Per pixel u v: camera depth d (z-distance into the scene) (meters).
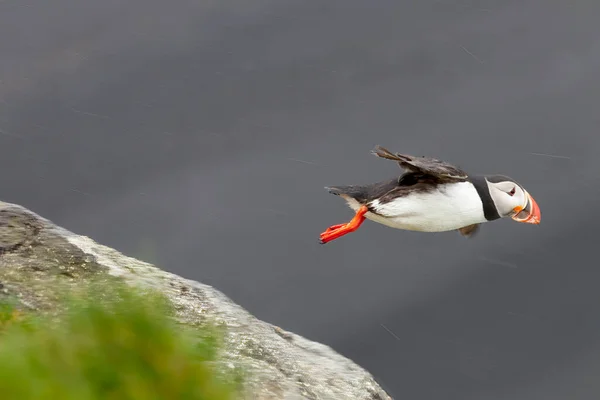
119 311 6.39
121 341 6.16
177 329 7.27
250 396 7.45
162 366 6.14
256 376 7.83
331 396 8.19
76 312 6.49
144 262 9.71
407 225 10.84
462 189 10.52
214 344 7.64
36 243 9.19
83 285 8.54
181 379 6.14
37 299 8.08
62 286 8.45
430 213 10.62
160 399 5.98
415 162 10.05
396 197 10.62
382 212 10.66
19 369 5.52
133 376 5.97
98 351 6.04
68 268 8.90
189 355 6.35
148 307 6.52
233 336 8.62
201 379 6.23
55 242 9.30
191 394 6.11
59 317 7.75
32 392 5.44
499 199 10.61
